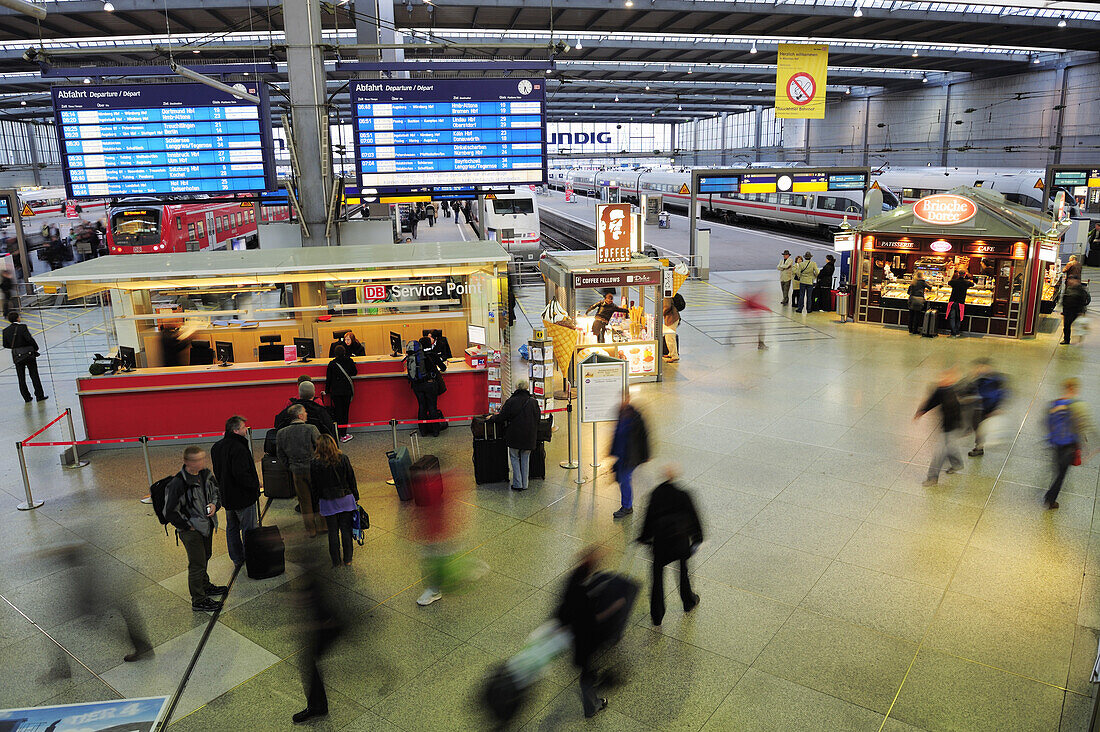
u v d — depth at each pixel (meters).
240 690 5.68
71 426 10.39
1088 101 39.09
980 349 16.00
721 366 14.95
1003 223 16.53
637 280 13.48
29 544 8.09
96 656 6.14
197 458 6.54
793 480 9.38
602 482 9.48
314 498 8.05
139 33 29.14
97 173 14.32
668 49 38.66
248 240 33.72
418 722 5.29
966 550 7.56
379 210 27.14
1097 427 10.95
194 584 6.70
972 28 32.19
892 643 6.07
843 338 17.33
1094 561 7.30
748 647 6.05
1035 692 5.47
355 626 6.43
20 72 36.09
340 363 10.88
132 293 12.12
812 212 36.72
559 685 5.64
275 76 15.62
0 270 22.42
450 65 14.50
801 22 31.55
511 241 31.25
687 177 45.25
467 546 7.83
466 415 11.88
